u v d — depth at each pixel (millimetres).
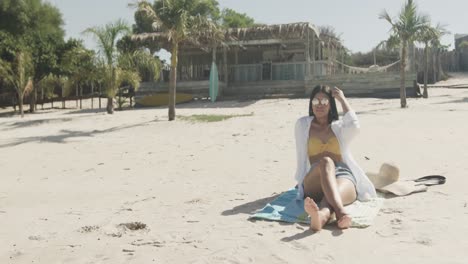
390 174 6879
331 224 5293
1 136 18688
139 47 33625
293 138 13828
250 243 4781
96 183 8922
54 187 8672
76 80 32375
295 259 4297
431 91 35250
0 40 35500
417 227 5090
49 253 4812
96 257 4621
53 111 37094
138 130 18234
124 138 16156
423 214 5582
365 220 5254
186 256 4516
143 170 10156
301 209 5703
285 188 7562
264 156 11086
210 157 11398
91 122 22266
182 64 38344
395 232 4945
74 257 4652
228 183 8258
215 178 8820
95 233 5445
